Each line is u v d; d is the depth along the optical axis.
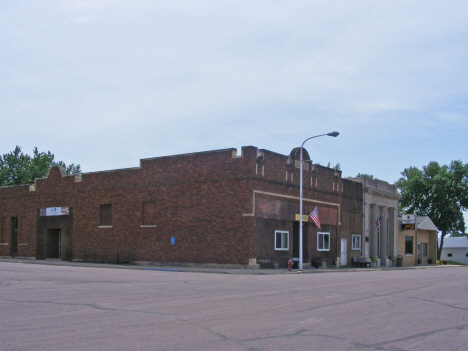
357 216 47.94
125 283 20.52
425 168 80.25
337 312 12.73
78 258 40.81
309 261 38.69
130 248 37.50
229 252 32.59
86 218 40.72
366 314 12.52
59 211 42.75
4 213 47.44
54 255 43.94
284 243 35.56
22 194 46.00
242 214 32.28
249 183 32.25
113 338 9.09
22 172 70.19
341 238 44.69
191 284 20.47
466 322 11.60
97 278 23.05
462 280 26.14
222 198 33.28
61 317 11.41
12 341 8.78
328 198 42.28
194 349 8.28
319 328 10.41
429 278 27.67
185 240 34.62
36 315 11.69
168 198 35.88
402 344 9.07
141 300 14.66
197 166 34.69
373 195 51.03
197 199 34.41
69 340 8.89
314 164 40.53
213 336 9.38
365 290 18.83
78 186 41.66
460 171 79.44
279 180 35.28
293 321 11.20
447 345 9.04
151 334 9.48
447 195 77.38
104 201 39.66
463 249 90.19
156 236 36.12
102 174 40.09
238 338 9.24
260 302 14.50
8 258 45.50
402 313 12.84
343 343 9.00
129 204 38.00
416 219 61.44
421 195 78.12
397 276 29.48
